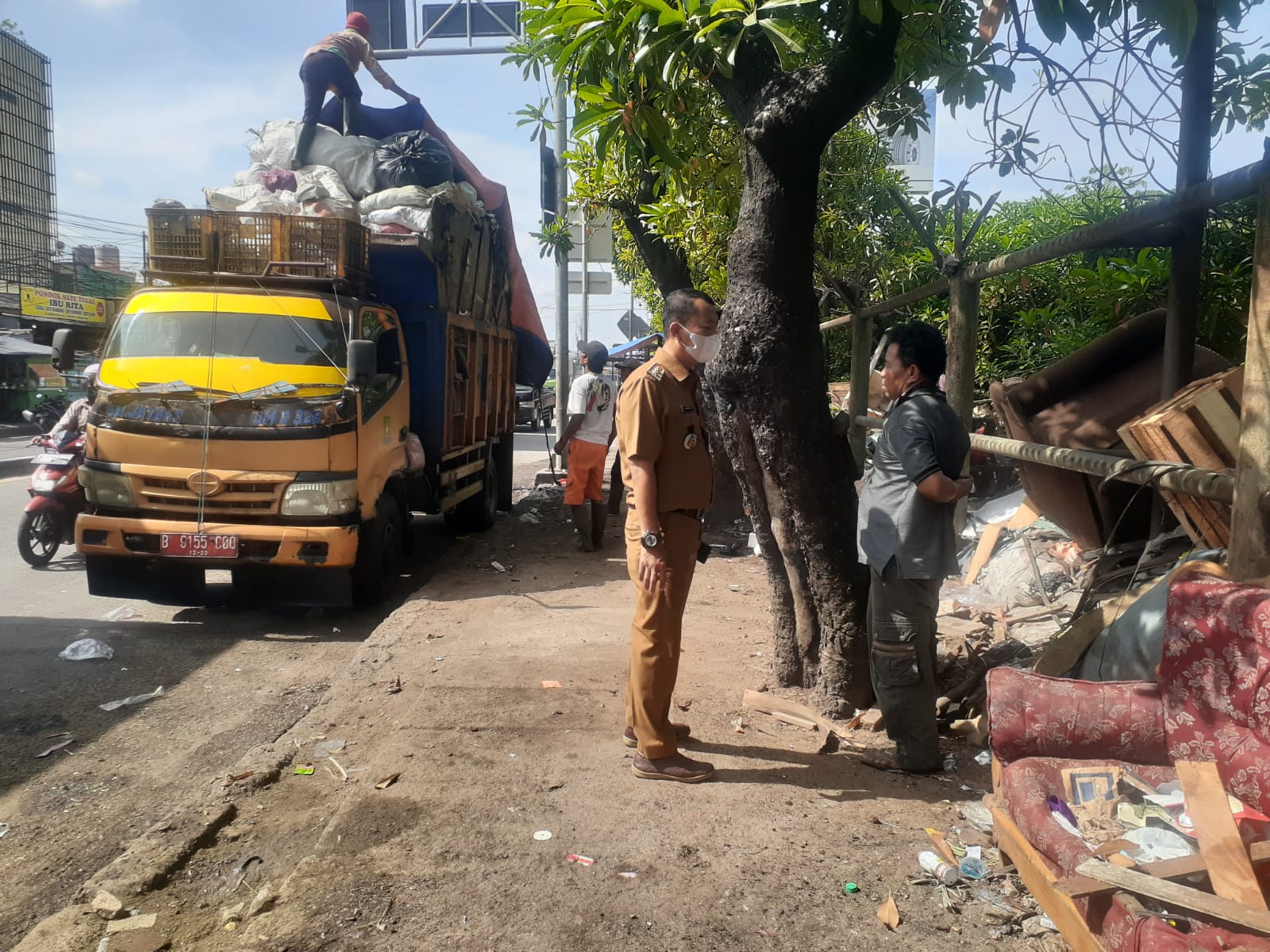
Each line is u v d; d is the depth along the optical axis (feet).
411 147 28.09
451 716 14.49
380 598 23.65
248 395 21.39
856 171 28.58
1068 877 7.74
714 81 14.64
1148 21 10.79
